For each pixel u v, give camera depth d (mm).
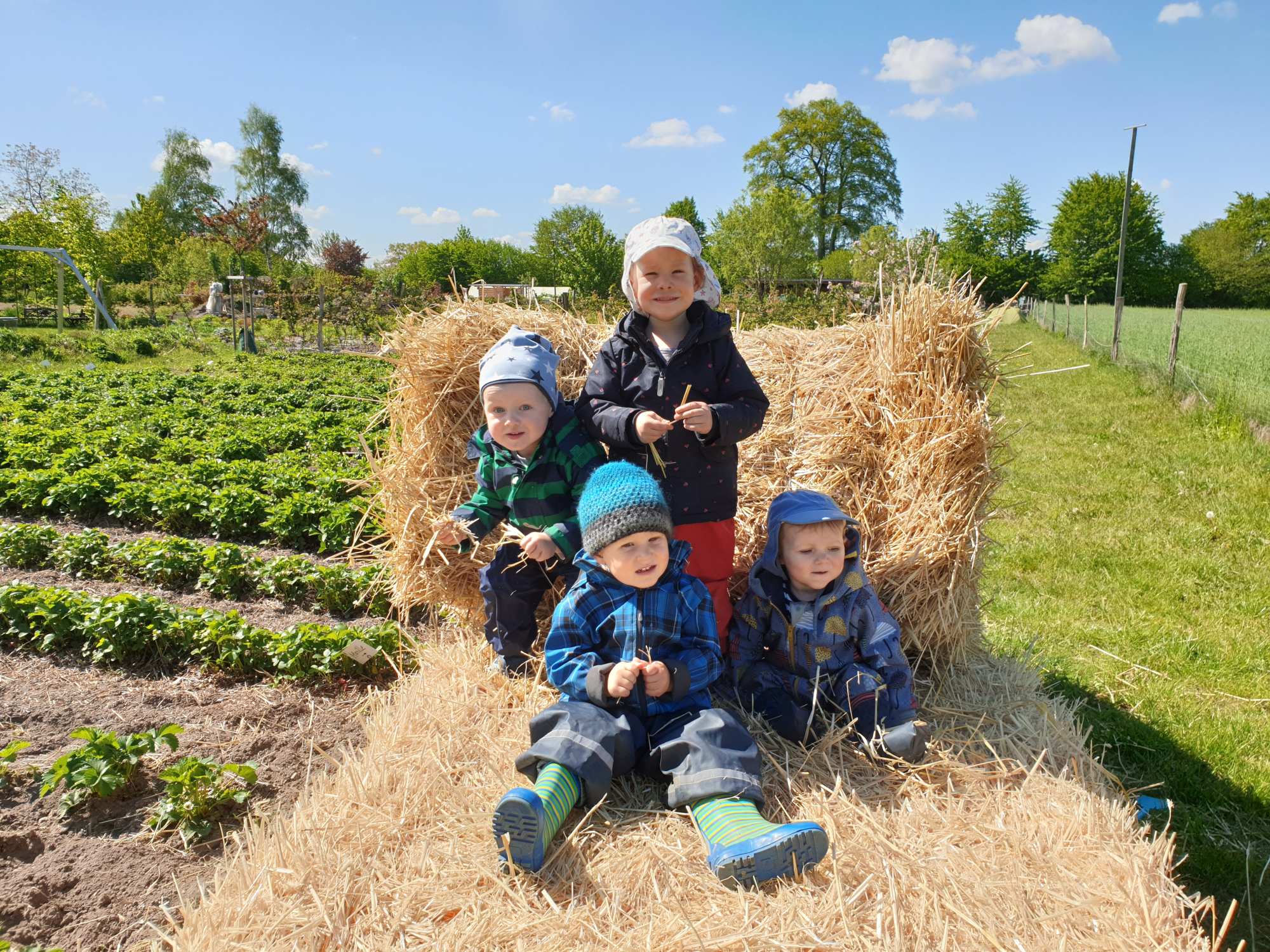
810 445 3854
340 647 4609
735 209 39469
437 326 4023
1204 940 2182
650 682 2828
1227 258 62281
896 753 2906
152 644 4883
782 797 2773
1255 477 8820
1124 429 11562
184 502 7703
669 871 2363
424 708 3201
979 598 3678
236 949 2049
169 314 41562
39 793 3484
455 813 2592
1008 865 2393
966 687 3490
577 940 2100
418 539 3908
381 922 2154
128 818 3367
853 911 2191
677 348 3451
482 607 4059
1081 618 5480
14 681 4559
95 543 6465
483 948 2064
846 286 25641
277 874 2285
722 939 2057
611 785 2854
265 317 39594
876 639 3137
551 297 5891
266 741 3934
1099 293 63938
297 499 7438
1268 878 3139
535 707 3193
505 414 3434
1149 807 3512
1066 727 3277
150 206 60656
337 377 18703
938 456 3359
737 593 3773
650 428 3199
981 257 64125
